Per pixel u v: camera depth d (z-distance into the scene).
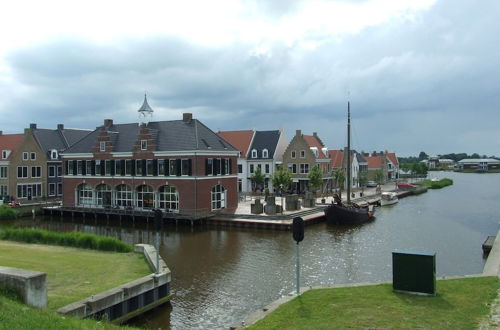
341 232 38.84
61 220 49.94
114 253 24.70
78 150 55.50
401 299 14.02
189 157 46.19
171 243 34.22
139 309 17.86
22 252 24.23
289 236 36.78
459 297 14.04
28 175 62.81
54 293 16.73
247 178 72.56
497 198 71.75
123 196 51.72
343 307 13.46
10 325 10.16
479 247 32.00
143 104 52.84
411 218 48.06
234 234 38.22
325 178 72.44
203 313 18.48
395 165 117.69
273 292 21.16
